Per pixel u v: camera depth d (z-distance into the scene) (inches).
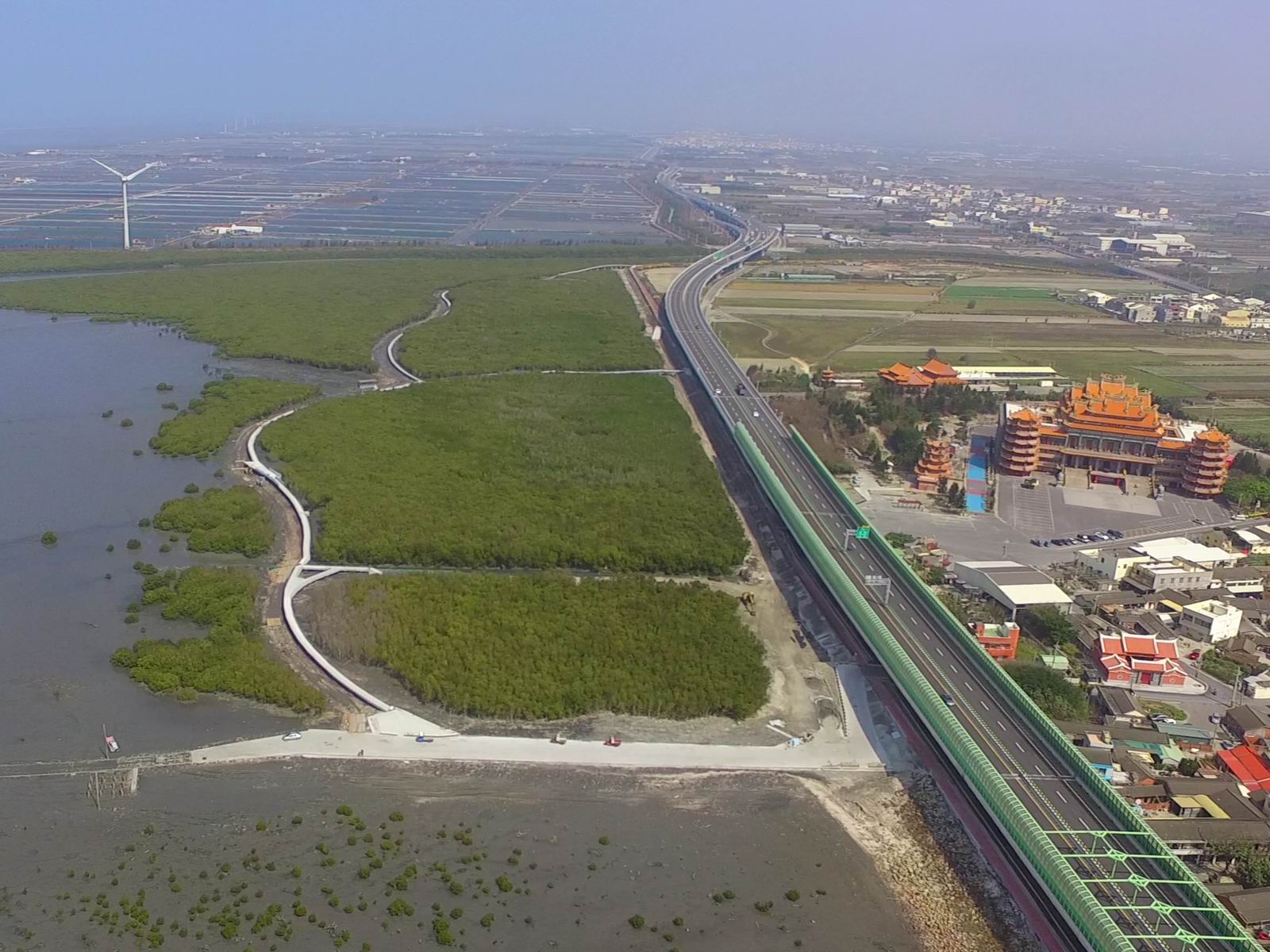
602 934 4402.1
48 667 6348.4
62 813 5044.3
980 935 4495.6
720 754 5693.9
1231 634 7145.7
